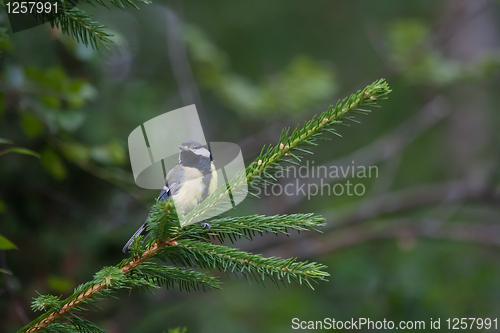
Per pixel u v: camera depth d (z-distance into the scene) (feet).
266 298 39.58
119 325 28.43
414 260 37.37
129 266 9.00
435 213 40.78
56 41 21.44
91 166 21.27
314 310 37.37
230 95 35.35
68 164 22.90
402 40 37.04
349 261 38.73
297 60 39.14
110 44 21.35
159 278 9.13
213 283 9.12
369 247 40.09
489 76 35.53
